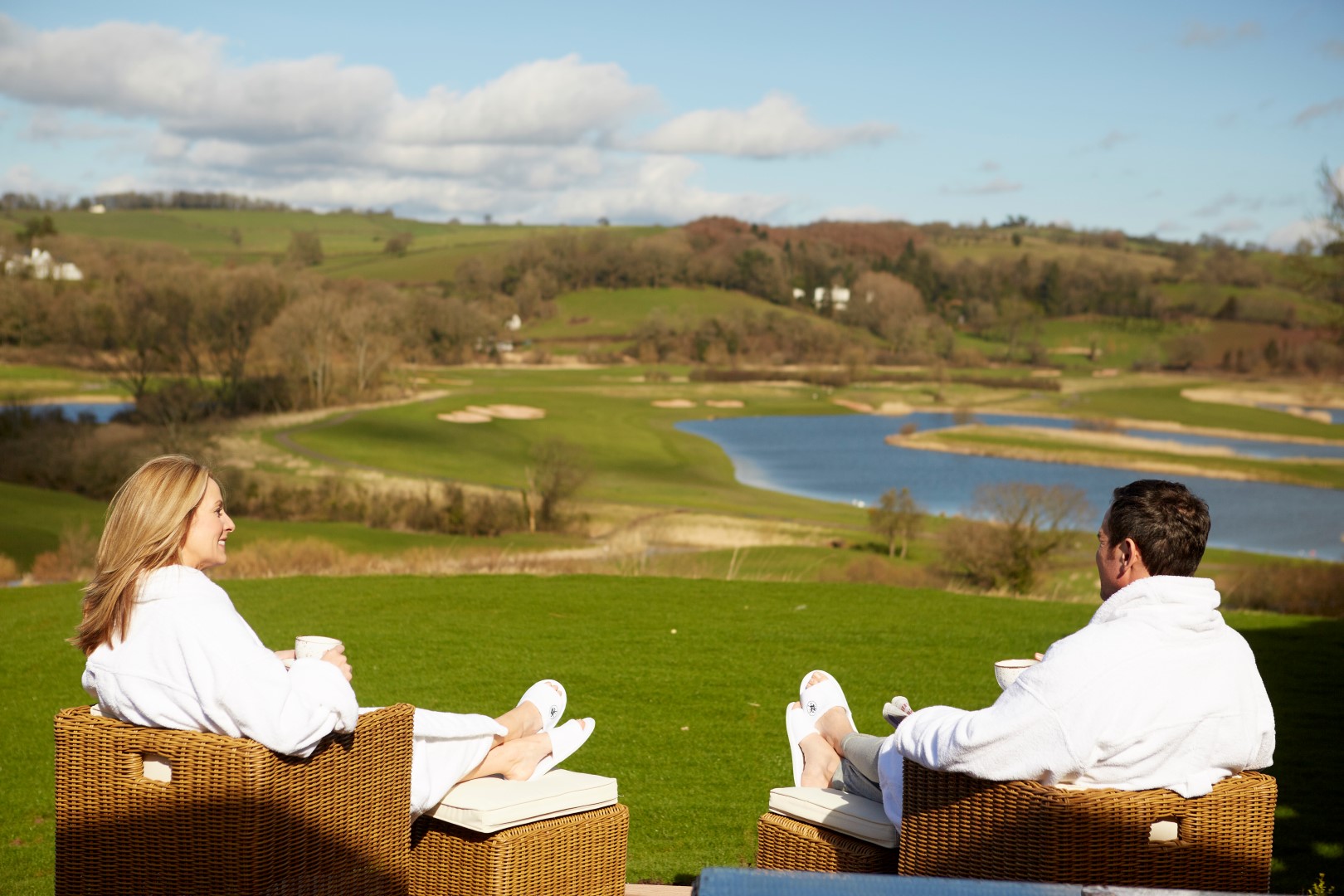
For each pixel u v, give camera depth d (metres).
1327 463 78.44
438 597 12.54
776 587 13.37
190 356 84.00
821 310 168.62
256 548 26.89
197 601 2.41
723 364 141.00
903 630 10.66
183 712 2.37
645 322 143.88
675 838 5.03
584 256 171.12
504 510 46.94
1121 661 2.33
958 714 2.49
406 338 114.31
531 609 11.81
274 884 2.29
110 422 73.25
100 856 2.34
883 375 135.75
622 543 42.69
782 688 8.20
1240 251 180.75
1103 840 2.21
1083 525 32.88
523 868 2.79
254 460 64.81
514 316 151.38
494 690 8.20
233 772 2.22
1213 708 2.36
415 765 2.83
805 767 3.24
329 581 13.77
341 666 2.56
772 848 2.95
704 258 175.00
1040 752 2.29
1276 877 4.50
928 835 2.48
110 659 2.44
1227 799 2.32
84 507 42.31
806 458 81.19
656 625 10.91
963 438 90.12
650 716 7.38
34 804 5.94
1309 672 8.93
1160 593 2.39
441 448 76.94
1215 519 56.34
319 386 91.12
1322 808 5.44
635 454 79.56
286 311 89.50
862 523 51.56
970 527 33.25
